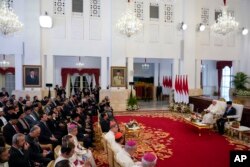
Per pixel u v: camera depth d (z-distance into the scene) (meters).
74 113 7.34
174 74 13.93
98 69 17.12
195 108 12.77
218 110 8.95
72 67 16.78
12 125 5.41
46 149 5.09
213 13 14.37
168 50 13.72
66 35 12.41
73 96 10.98
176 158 5.77
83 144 5.71
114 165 3.84
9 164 3.63
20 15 11.83
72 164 3.74
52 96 12.23
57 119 6.85
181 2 13.82
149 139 7.42
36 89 11.89
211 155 6.00
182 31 13.84
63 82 16.58
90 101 10.47
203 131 8.33
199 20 14.12
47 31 12.16
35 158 4.25
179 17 13.82
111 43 12.78
